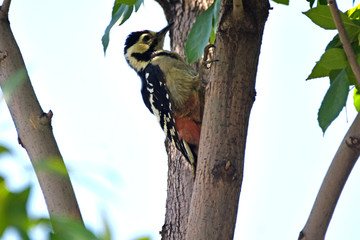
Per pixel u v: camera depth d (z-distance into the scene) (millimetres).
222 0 7699
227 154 7438
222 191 7320
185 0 11945
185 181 10461
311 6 8750
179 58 11820
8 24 7379
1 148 3824
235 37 7621
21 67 7168
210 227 7230
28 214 3736
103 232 3691
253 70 7742
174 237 10031
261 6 7656
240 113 7613
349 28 7422
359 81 6637
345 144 6730
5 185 3764
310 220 6762
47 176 6496
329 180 6758
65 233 3676
